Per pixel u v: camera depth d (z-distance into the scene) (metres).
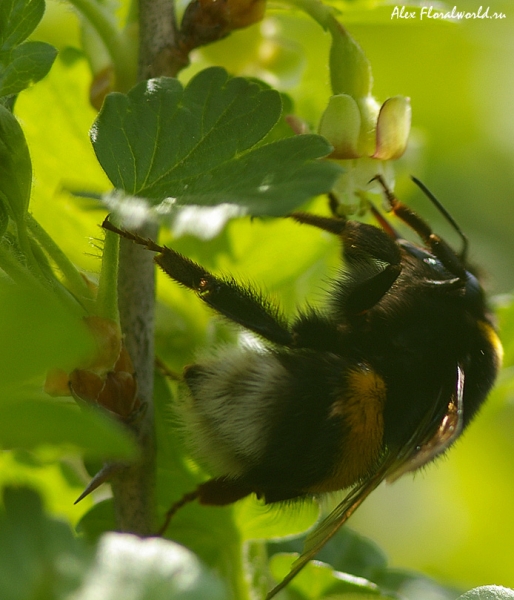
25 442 0.24
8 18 0.28
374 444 0.29
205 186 0.27
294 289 0.30
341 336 0.29
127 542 0.26
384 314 0.29
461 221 0.34
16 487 0.27
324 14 0.29
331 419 0.29
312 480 0.29
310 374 0.29
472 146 0.34
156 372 0.29
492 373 0.29
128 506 0.28
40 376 0.26
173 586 0.26
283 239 0.30
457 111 0.34
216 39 0.29
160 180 0.28
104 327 0.28
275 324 0.29
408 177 0.32
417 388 0.29
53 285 0.28
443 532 0.34
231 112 0.28
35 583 0.26
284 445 0.29
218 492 0.29
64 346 0.24
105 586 0.26
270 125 0.28
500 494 0.34
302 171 0.27
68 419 0.25
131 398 0.28
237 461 0.29
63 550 0.26
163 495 0.29
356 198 0.30
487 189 0.34
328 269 0.30
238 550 0.29
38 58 0.28
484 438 0.34
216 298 0.29
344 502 0.29
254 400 0.29
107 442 0.25
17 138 0.28
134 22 0.29
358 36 0.34
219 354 0.29
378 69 0.34
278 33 0.31
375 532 0.34
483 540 0.34
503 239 0.34
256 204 0.27
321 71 0.33
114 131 0.28
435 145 0.34
